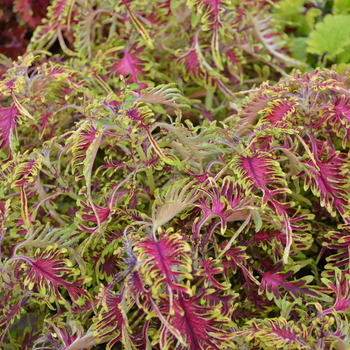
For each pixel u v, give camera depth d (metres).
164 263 1.07
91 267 1.20
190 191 1.15
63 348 1.13
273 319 1.11
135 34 1.37
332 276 1.16
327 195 1.16
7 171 1.23
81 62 1.36
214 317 1.08
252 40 1.42
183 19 1.38
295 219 1.17
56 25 1.38
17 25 1.55
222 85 1.35
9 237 1.21
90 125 1.17
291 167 1.20
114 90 1.37
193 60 1.34
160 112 1.29
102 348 1.21
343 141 1.20
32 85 1.28
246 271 1.14
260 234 1.18
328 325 1.10
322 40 1.40
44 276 1.14
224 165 1.20
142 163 1.19
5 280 1.17
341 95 1.22
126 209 1.18
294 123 1.21
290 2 1.46
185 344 1.04
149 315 1.07
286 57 1.39
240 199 1.15
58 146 1.22
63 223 1.23
